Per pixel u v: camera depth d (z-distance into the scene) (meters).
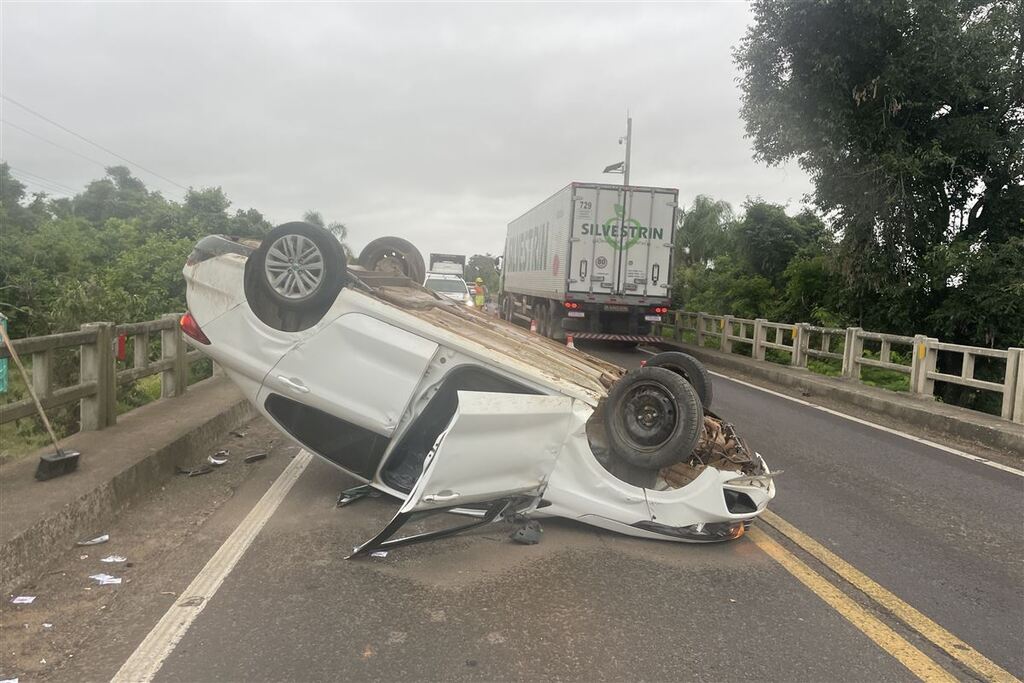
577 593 4.41
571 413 5.12
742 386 14.80
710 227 34.81
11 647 3.63
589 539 5.26
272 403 5.62
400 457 5.67
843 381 14.27
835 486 7.15
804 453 8.62
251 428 8.50
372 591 4.36
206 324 5.62
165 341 8.64
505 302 29.78
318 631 3.86
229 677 3.40
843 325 21.38
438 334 5.18
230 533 5.24
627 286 18.72
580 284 18.62
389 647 3.72
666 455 5.02
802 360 16.05
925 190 18.97
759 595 4.49
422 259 8.55
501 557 4.90
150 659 3.54
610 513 5.14
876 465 8.14
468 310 6.86
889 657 3.80
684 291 33.00
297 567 4.67
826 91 18.83
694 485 5.08
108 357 7.07
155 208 32.59
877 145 18.80
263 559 4.79
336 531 5.30
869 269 19.41
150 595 4.24
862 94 18.42
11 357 5.48
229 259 5.57
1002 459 8.78
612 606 4.25
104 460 5.88
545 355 5.93
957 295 18.19
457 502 4.68
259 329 5.43
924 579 4.86
